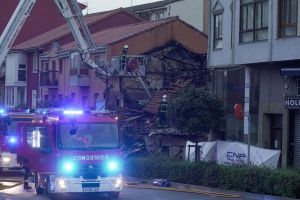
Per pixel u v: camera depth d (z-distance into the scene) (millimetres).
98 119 20047
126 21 68062
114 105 46125
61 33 69188
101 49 52281
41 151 20531
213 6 35156
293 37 27469
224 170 23859
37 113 27297
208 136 33594
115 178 19703
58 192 19297
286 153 29219
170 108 28281
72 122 19688
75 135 19641
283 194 21125
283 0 28328
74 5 41562
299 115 28859
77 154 19359
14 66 72188
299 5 27156
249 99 31922
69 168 19219
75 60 56875
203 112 27406
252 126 31812
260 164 25188
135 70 45031
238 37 31828
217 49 34656
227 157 28031
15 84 71750
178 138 35938
